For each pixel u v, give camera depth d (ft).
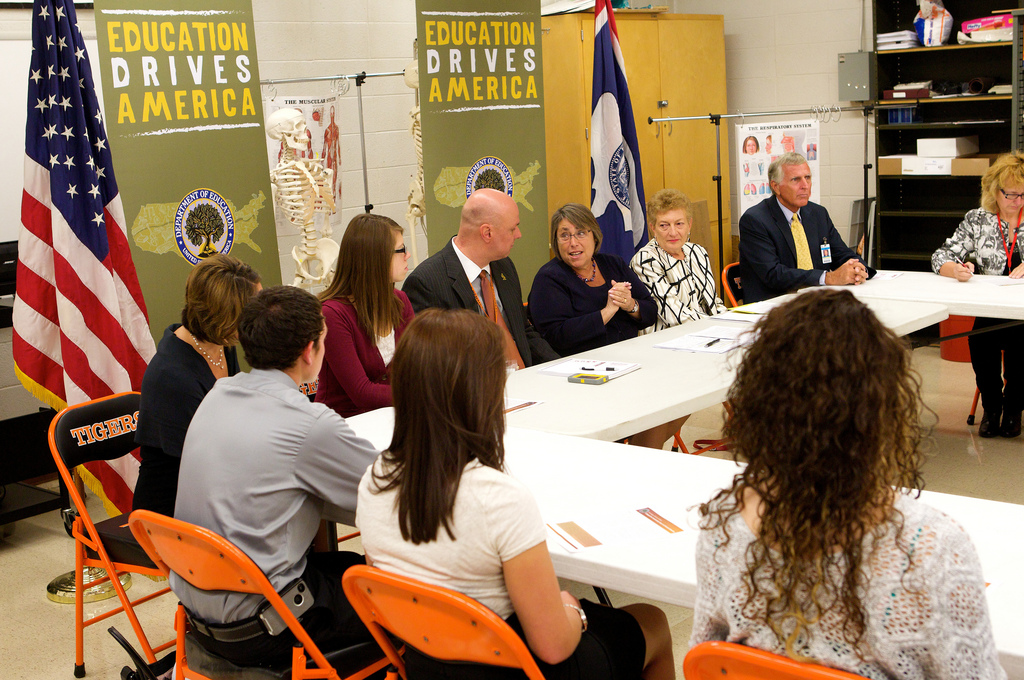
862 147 20.40
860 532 3.27
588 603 5.59
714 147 21.54
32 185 10.71
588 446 7.23
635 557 5.17
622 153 16.25
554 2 18.88
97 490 11.00
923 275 13.79
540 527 4.60
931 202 19.83
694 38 20.62
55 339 10.97
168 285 11.98
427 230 14.40
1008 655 3.99
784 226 14.25
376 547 4.87
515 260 15.48
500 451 4.78
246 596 5.83
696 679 3.79
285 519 5.93
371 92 17.19
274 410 5.93
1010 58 18.31
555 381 9.57
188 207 12.02
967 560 3.24
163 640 9.39
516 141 15.10
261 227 12.76
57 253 10.64
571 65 18.47
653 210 12.91
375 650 6.18
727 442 3.66
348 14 16.71
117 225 11.16
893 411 3.31
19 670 8.94
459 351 4.59
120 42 11.28
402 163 17.84
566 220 11.75
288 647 5.96
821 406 3.25
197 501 6.01
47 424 12.22
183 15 11.76
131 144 11.47
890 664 3.34
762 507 3.52
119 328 11.02
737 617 3.61
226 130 12.26
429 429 4.59
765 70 21.65
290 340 5.97
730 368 3.78
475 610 4.36
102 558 7.70
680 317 12.66
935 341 12.66
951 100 18.30
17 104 13.05
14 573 11.30
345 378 9.38
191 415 7.39
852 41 20.25
